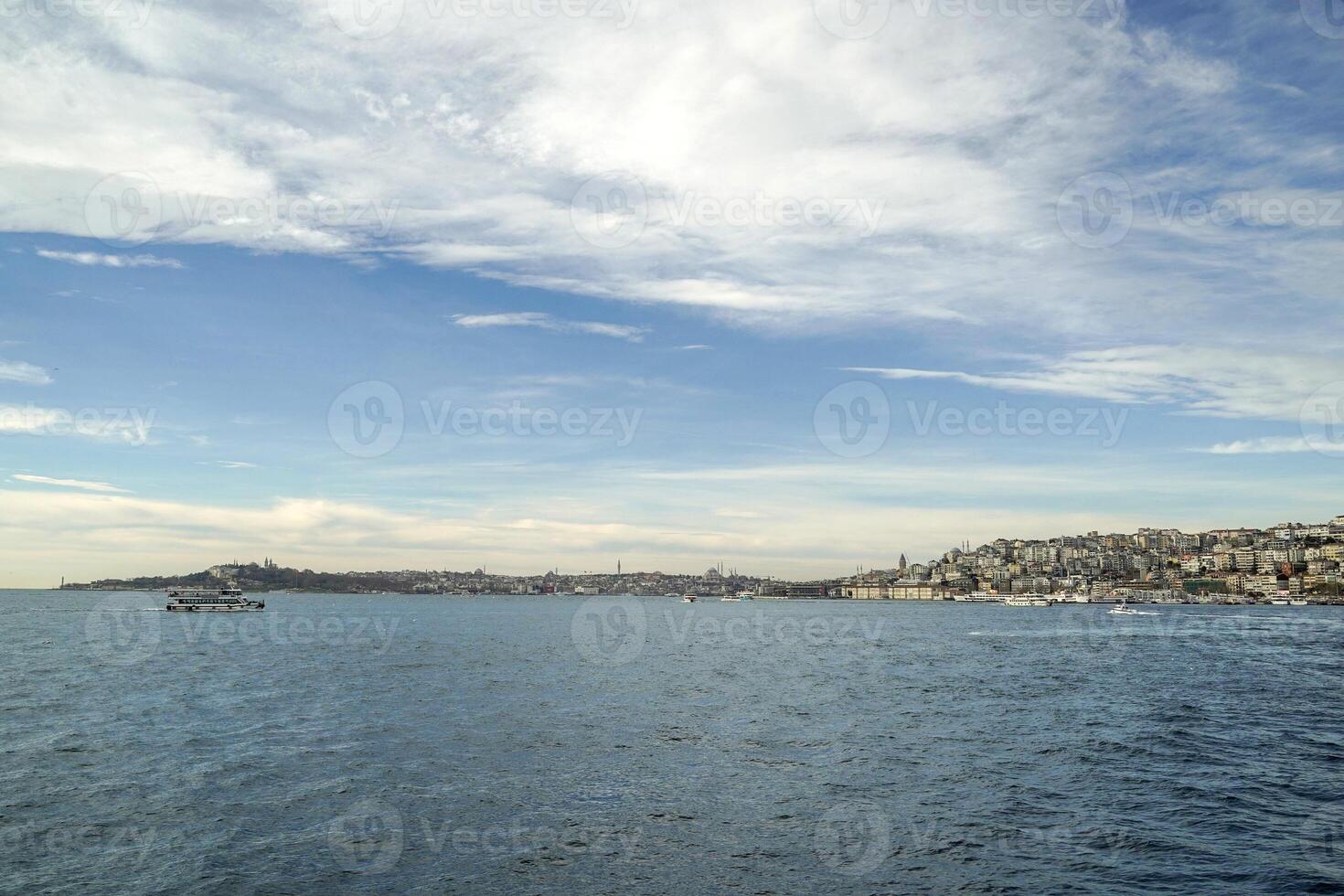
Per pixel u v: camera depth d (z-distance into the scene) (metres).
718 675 72.75
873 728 43.94
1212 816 27.22
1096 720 47.22
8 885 20.80
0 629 144.88
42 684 62.81
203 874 21.64
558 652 98.19
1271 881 21.53
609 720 45.81
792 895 20.72
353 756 35.47
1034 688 64.19
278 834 24.89
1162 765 34.78
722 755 36.25
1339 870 22.33
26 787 30.02
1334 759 36.19
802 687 63.84
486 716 46.69
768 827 25.97
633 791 29.98
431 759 35.00
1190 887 21.19
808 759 35.66
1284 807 28.33
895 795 29.80
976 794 29.98
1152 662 88.62
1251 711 50.84
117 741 38.75
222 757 35.25
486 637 127.88
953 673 76.25
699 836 25.08
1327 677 72.06
